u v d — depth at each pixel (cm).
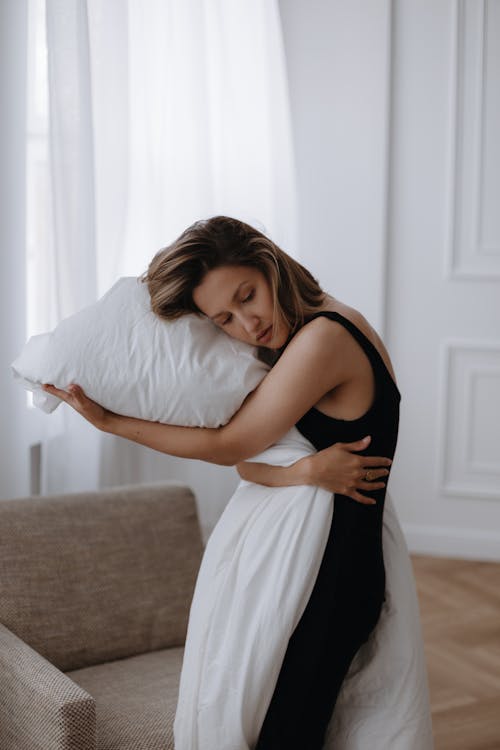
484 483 393
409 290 391
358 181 386
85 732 151
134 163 320
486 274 382
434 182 384
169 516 219
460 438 394
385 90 378
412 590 165
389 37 375
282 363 150
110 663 197
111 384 151
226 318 153
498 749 238
